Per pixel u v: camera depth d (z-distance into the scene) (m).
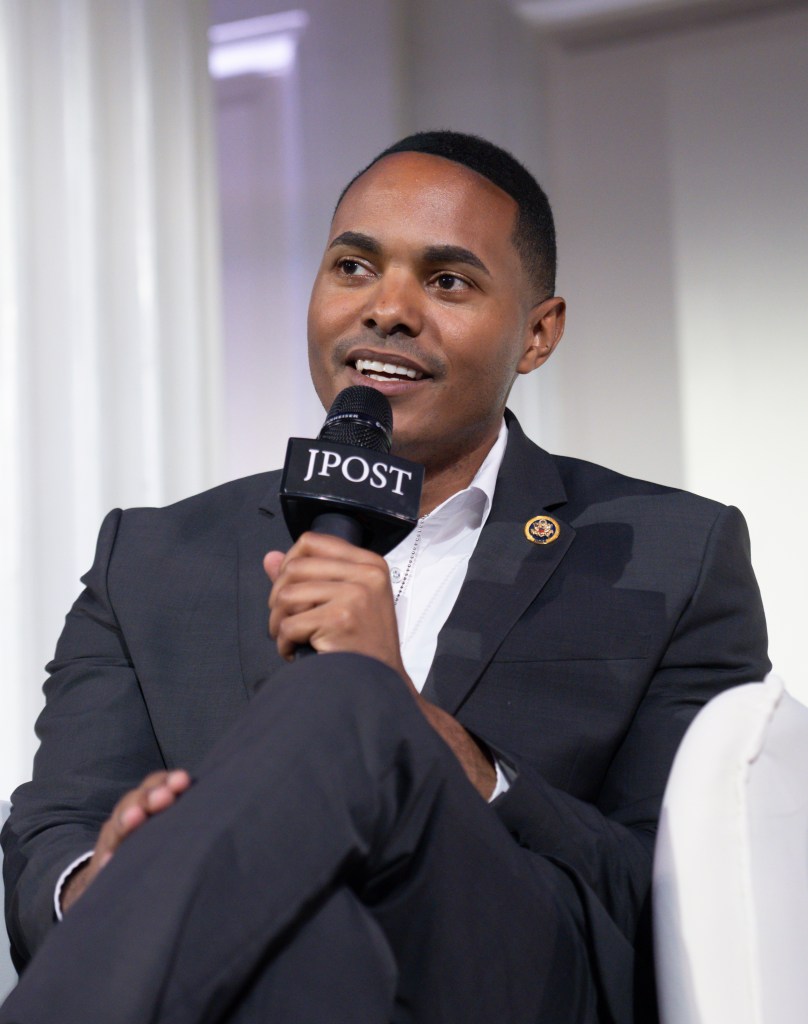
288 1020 3.74
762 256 12.23
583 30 12.96
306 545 4.64
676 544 6.13
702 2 12.54
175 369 10.76
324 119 13.73
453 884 4.21
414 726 4.17
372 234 6.11
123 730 6.16
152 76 10.80
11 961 5.58
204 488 10.80
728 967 4.29
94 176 10.44
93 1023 3.48
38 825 5.74
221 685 6.04
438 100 13.50
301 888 3.78
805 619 11.77
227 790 3.85
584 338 12.68
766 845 4.42
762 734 4.49
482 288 6.16
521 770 4.99
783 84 12.29
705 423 12.23
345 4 13.69
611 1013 4.67
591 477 6.62
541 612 5.96
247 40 14.00
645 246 12.59
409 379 6.08
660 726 5.80
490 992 4.29
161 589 6.41
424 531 6.39
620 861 5.07
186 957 3.60
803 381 11.99
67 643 6.57
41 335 10.15
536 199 6.66
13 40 10.10
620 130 12.78
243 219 13.94
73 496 10.16
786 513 11.94
